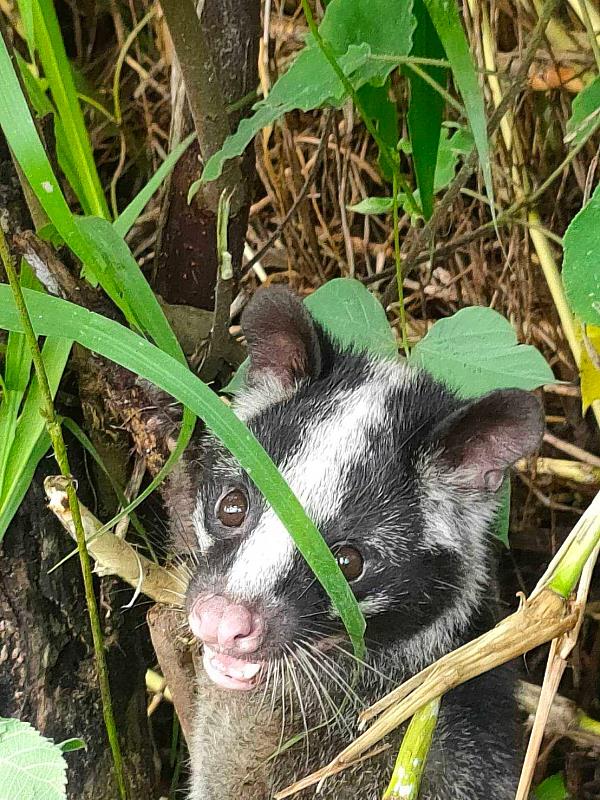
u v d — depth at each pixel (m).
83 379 0.35
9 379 0.31
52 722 0.35
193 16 0.31
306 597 0.31
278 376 0.36
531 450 0.33
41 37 0.35
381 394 0.35
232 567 0.31
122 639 0.38
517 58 0.47
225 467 0.34
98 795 0.37
